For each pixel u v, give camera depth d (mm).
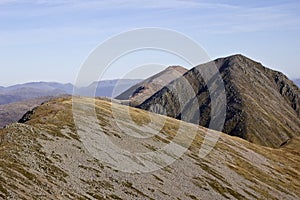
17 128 78375
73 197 58250
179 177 90812
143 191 73500
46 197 53344
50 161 68062
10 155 63875
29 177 58031
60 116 95188
